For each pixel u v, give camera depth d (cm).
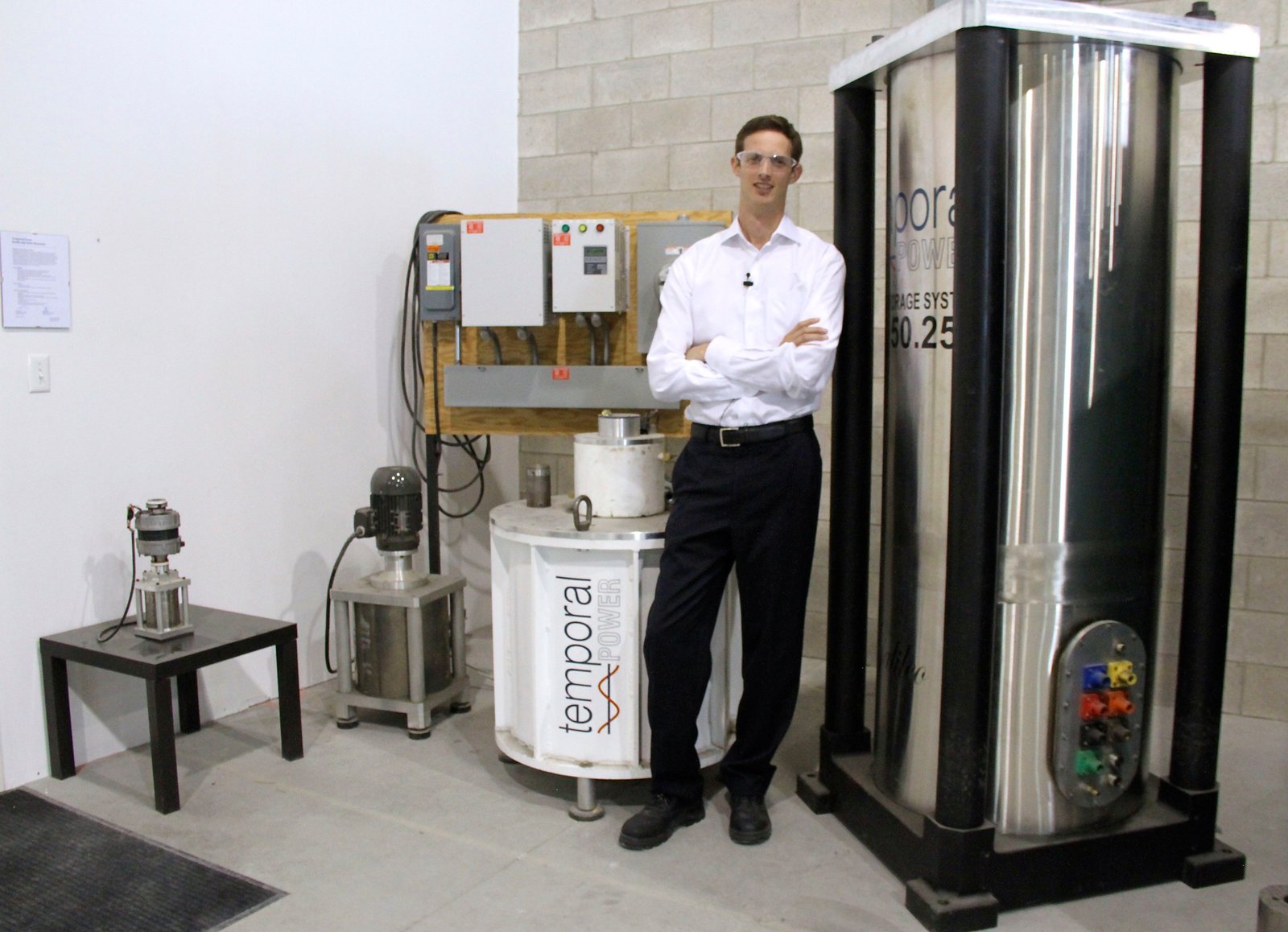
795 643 223
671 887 208
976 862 194
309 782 255
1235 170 198
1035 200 190
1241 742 283
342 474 332
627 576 230
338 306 326
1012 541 198
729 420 214
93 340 259
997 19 175
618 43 373
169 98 272
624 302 301
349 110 324
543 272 296
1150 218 198
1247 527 296
